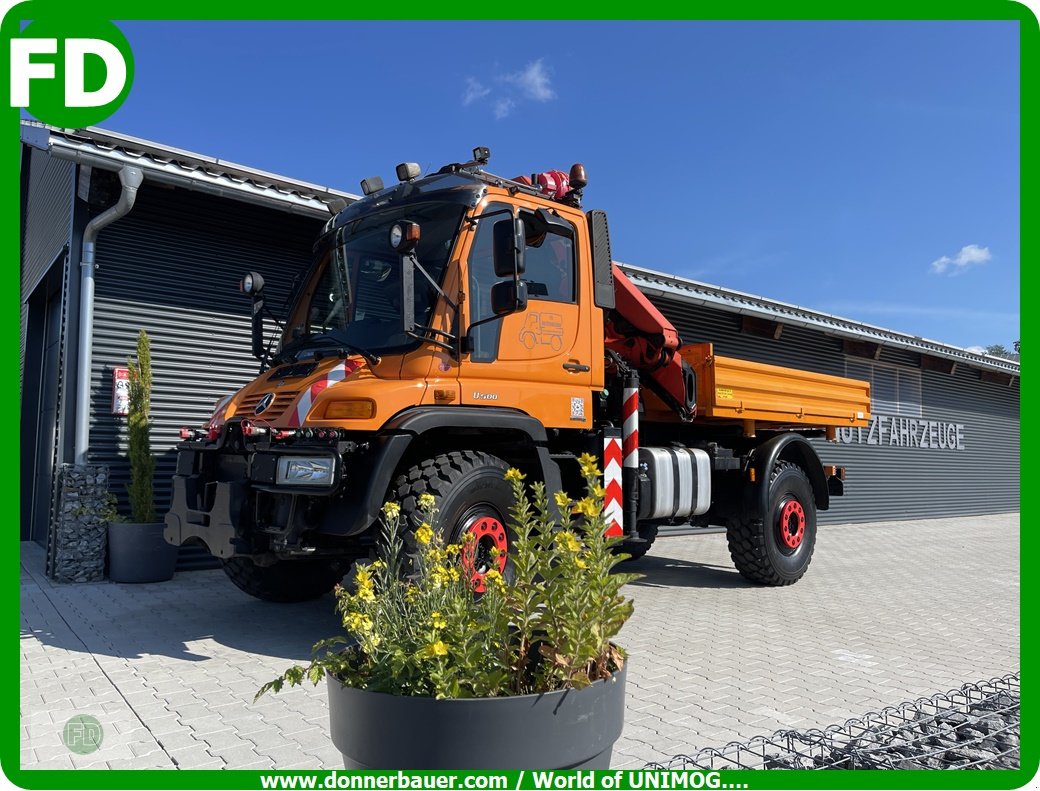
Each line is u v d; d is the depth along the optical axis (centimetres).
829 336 1463
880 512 1583
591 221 584
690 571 871
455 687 201
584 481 577
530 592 234
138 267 757
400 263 489
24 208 1159
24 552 909
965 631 582
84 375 707
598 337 576
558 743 204
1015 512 1995
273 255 845
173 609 587
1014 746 313
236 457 485
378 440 443
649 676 443
